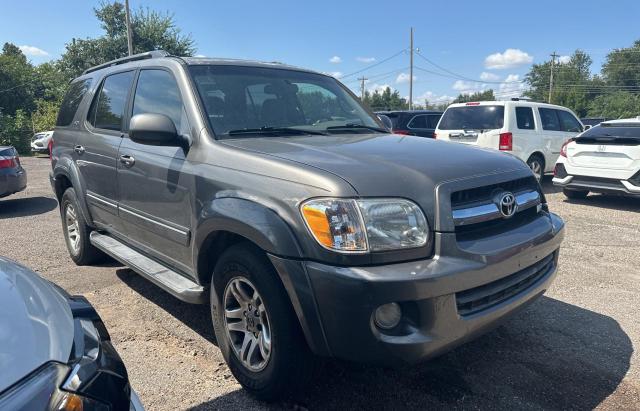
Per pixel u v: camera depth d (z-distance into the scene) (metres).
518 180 3.01
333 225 2.35
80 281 4.83
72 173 4.91
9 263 2.35
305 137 3.38
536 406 2.82
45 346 1.69
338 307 2.33
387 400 2.86
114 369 1.81
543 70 89.81
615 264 5.42
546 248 2.98
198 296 3.20
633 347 3.53
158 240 3.65
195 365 3.25
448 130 10.98
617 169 8.22
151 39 39.28
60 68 40.75
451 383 3.04
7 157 8.76
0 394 1.46
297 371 2.64
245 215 2.64
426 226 2.46
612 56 89.88
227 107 3.43
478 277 2.47
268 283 2.60
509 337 3.66
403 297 2.29
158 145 3.29
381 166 2.63
